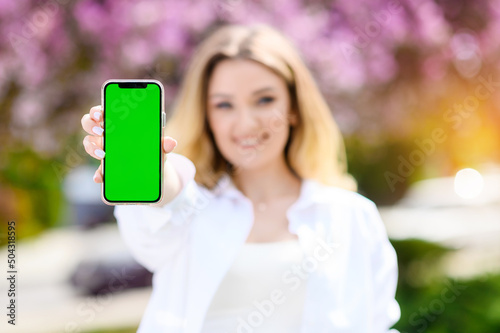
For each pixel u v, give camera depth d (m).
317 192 2.06
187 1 4.42
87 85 4.59
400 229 7.09
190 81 2.10
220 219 2.02
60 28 4.50
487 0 5.28
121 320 6.00
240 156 2.05
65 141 4.89
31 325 5.82
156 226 1.75
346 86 4.72
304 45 4.48
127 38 4.43
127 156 1.49
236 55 2.01
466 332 4.66
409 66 5.27
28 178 7.96
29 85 4.52
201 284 1.91
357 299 1.95
